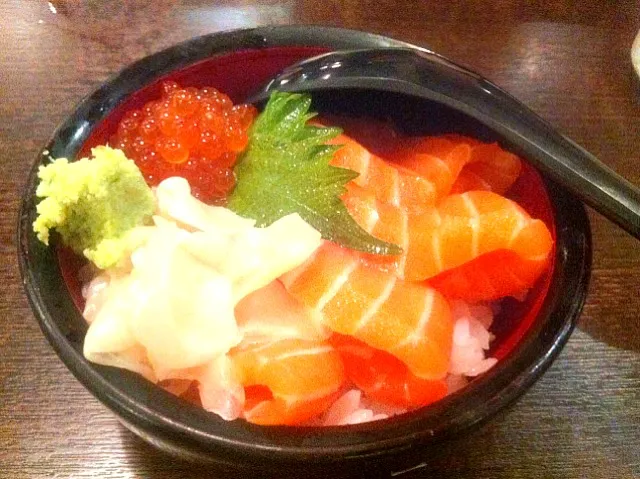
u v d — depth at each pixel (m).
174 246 0.23
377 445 0.21
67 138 0.25
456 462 0.26
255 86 0.29
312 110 0.29
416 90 0.26
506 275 0.26
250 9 0.37
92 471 0.25
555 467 0.26
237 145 0.26
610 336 0.29
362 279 0.24
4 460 0.25
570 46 0.37
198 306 0.23
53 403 0.26
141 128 0.25
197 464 0.23
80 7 0.36
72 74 0.34
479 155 0.28
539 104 0.35
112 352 0.22
